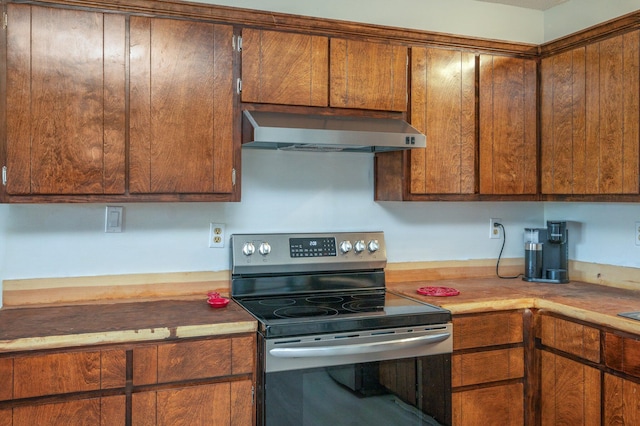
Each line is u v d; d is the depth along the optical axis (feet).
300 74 7.51
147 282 7.82
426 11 9.20
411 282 9.22
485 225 9.88
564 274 9.09
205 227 8.12
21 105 6.33
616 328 6.50
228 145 7.23
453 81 8.38
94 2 6.57
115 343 5.84
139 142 6.82
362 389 6.63
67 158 6.53
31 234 7.26
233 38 7.22
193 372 6.10
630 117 7.31
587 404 6.93
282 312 6.92
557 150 8.56
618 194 7.54
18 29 6.31
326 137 7.04
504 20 9.74
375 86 7.91
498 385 7.57
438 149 8.32
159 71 6.88
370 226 9.08
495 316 7.55
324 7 8.56
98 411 5.77
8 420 5.48
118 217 7.66
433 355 7.02
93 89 6.61
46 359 5.59
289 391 6.28
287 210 8.58
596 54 7.82
